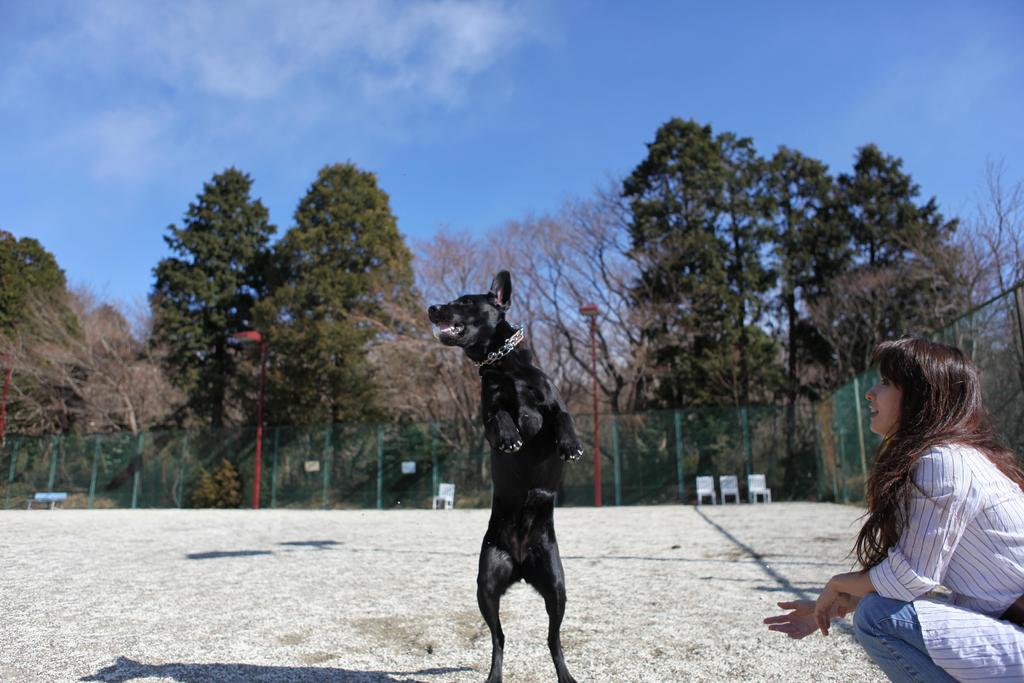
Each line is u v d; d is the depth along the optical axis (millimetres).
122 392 31359
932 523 2104
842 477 19750
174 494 25906
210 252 36000
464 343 3510
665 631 4910
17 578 7258
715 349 29469
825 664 4031
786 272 31688
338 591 6504
